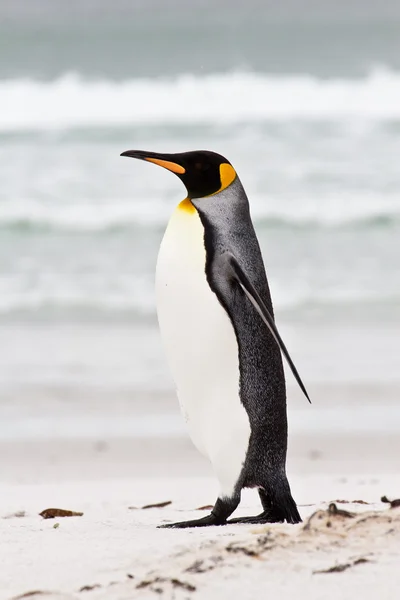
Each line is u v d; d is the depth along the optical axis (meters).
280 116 108.94
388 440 35.12
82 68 155.12
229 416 17.83
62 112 115.44
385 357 46.16
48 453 34.19
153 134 102.31
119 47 185.00
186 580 12.09
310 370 44.34
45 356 46.91
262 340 17.97
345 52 169.25
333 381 42.62
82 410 39.25
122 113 115.06
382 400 40.12
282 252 68.12
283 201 79.62
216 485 28.80
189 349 18.00
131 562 13.66
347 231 72.75
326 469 31.58
